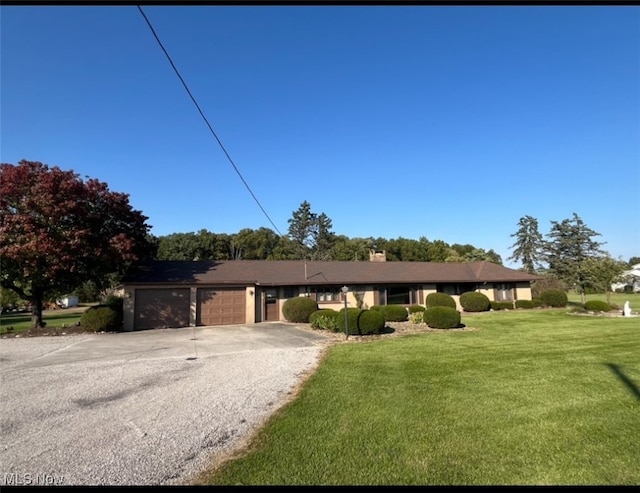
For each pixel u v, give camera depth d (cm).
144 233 2055
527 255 6119
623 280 2547
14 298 2114
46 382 782
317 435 492
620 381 734
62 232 1633
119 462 423
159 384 760
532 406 594
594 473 387
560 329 1560
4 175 1567
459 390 689
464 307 2528
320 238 7238
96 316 1695
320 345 1257
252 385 748
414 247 6488
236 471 401
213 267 2341
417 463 412
